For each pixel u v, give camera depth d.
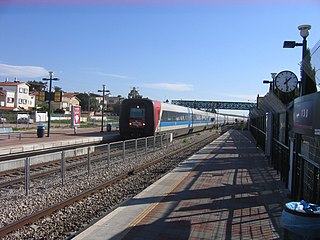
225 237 6.19
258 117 26.16
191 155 21.36
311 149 7.66
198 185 10.85
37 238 6.77
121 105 28.44
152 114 27.86
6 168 12.03
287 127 11.23
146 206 8.20
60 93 28.17
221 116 87.25
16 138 25.64
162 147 26.08
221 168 14.68
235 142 31.91
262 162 16.86
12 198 9.67
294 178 8.94
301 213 4.65
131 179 13.30
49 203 9.35
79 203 9.41
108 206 9.35
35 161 13.14
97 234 6.18
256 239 6.11
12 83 87.38
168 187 10.47
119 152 17.62
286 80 12.21
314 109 5.82
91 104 116.06
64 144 22.81
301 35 8.98
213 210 7.97
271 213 7.79
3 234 6.77
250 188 10.51
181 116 38.59
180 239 6.03
